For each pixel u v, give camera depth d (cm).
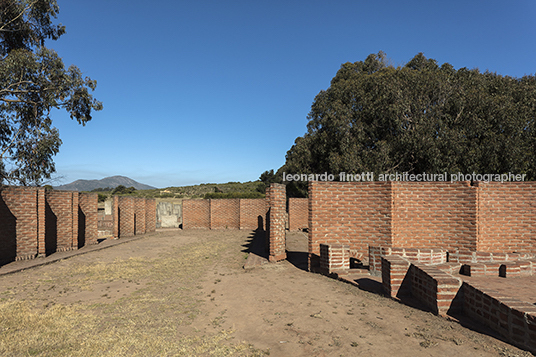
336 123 2077
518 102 1781
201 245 1656
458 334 456
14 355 427
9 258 1098
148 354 430
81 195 1552
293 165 2748
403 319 527
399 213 901
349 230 941
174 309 627
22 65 1748
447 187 892
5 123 1920
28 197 1166
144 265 1107
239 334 495
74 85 1930
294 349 435
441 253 796
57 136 1977
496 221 886
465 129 1767
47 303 672
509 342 420
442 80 1892
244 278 892
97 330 518
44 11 1981
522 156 1642
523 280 718
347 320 534
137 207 2170
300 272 956
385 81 2008
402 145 1878
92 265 1102
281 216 1209
